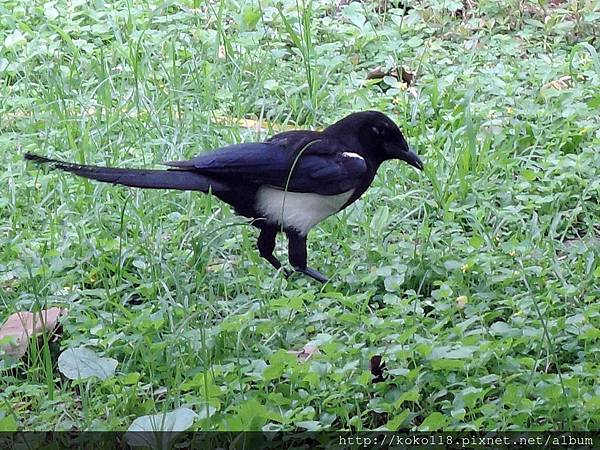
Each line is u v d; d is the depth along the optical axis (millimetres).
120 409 6914
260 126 10477
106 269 8391
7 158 9883
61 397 7066
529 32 11953
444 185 9375
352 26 12086
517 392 6723
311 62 11398
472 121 9922
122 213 8656
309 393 6957
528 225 8805
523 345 7328
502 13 12344
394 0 12664
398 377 6969
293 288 8367
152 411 6871
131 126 10195
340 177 8367
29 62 11430
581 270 8203
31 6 12531
